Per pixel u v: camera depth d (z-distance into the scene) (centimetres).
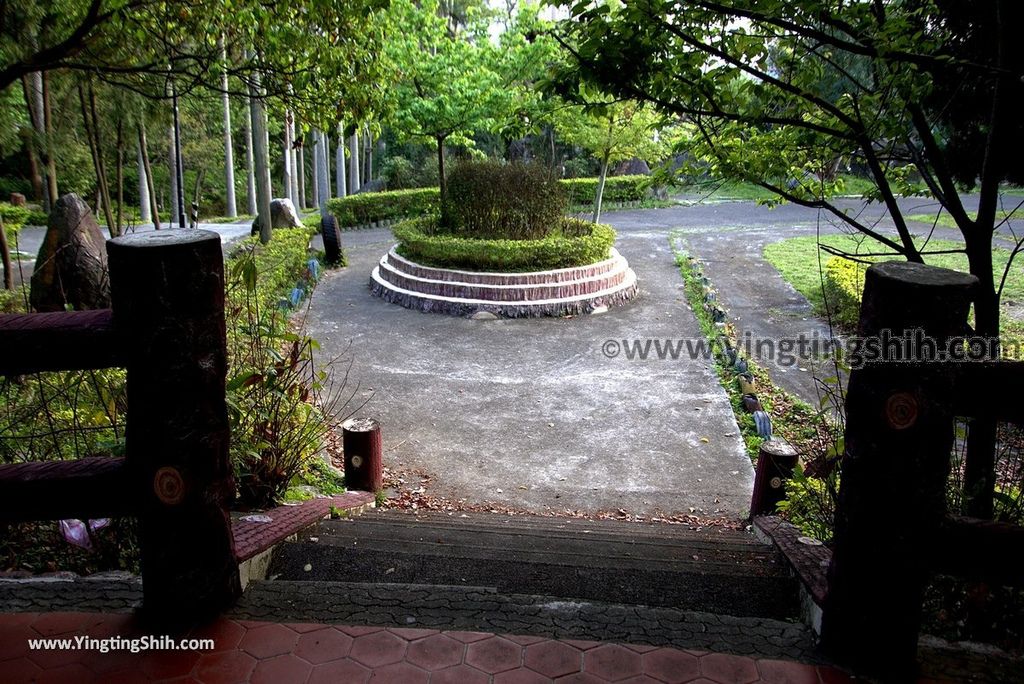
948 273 177
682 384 742
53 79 898
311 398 627
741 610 259
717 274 1263
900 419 175
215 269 193
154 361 188
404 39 1255
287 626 206
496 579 279
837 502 196
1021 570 181
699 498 517
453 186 1245
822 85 386
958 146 400
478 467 560
